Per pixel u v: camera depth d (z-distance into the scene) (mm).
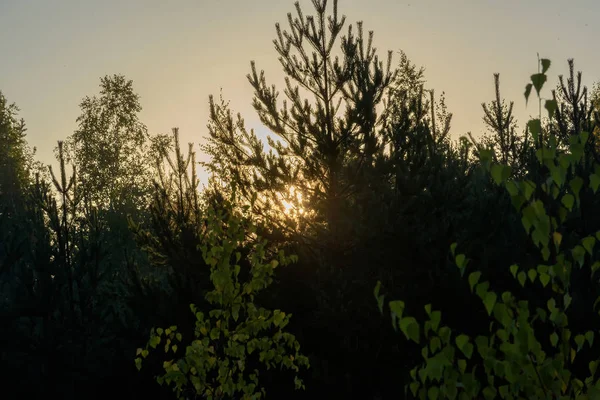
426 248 10453
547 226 3164
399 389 10375
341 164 12172
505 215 10570
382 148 12211
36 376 12547
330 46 12320
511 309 3430
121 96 41969
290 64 12492
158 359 11953
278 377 10922
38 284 13094
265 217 12203
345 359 10680
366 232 10586
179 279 12133
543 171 10305
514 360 3365
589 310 8336
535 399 3359
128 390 11711
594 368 3607
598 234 3357
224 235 7500
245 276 11516
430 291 10102
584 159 11141
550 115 3121
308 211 12547
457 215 11289
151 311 12203
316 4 12297
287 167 12133
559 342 3574
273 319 7523
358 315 10773
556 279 3480
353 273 11273
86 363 12680
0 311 12922
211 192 12922
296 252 11703
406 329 3279
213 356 7719
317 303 11383
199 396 8219
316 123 12102
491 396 3477
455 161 12398
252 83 12484
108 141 40781
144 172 39438
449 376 3369
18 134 46844
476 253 10344
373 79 12109
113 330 12508
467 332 9945
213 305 11734
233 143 12562
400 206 10969
